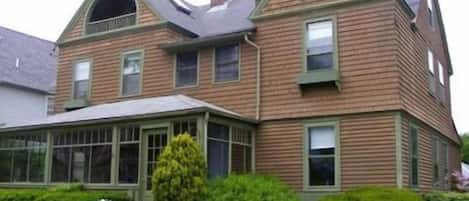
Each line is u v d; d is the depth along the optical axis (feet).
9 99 88.58
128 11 66.44
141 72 60.34
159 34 59.77
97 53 64.34
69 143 52.03
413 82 51.44
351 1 49.29
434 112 59.88
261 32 53.93
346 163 47.67
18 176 55.16
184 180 41.45
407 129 48.03
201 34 62.90
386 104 46.42
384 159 45.85
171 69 58.44
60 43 67.51
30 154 54.70
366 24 48.42
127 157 48.21
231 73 55.11
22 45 97.86
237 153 49.96
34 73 94.84
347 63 48.88
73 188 48.75
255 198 41.32
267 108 52.39
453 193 49.73
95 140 50.31
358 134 47.47
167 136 46.60
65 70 66.74
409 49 51.21
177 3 65.46
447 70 71.26
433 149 57.98
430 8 63.21
